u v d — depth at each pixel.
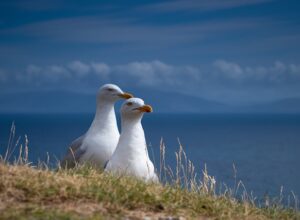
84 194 9.19
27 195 8.93
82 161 14.40
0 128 191.25
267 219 10.17
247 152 96.69
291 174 58.56
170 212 9.28
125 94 14.77
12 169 9.84
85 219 8.07
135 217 8.75
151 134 169.12
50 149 64.19
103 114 14.84
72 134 135.25
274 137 162.75
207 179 11.40
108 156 14.42
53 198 8.96
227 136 165.88
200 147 105.56
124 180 10.35
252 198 11.90
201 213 9.66
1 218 7.85
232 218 9.66
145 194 9.59
